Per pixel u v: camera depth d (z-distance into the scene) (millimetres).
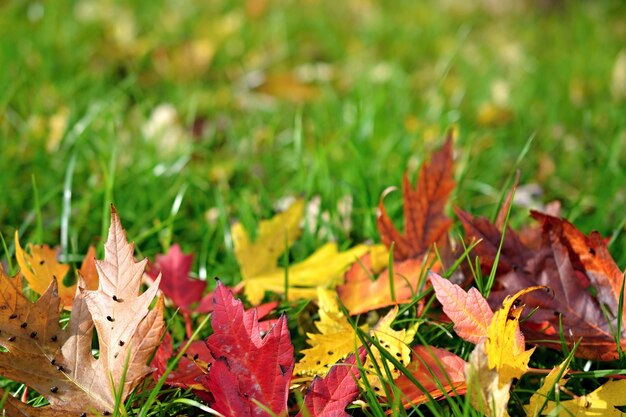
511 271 786
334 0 2461
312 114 1441
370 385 710
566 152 1303
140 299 702
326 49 1926
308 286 857
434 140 1302
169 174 1089
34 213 950
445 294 724
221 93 1545
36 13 1867
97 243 968
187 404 740
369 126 1258
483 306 716
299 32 2057
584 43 1998
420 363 733
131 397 705
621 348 742
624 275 736
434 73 1757
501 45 2084
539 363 784
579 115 1468
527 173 1135
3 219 1000
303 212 905
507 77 1752
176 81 1607
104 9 2002
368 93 1467
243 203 1009
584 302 768
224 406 690
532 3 2539
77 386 701
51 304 714
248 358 703
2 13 1852
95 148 1122
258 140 1294
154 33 1879
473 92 1615
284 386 697
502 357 700
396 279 814
